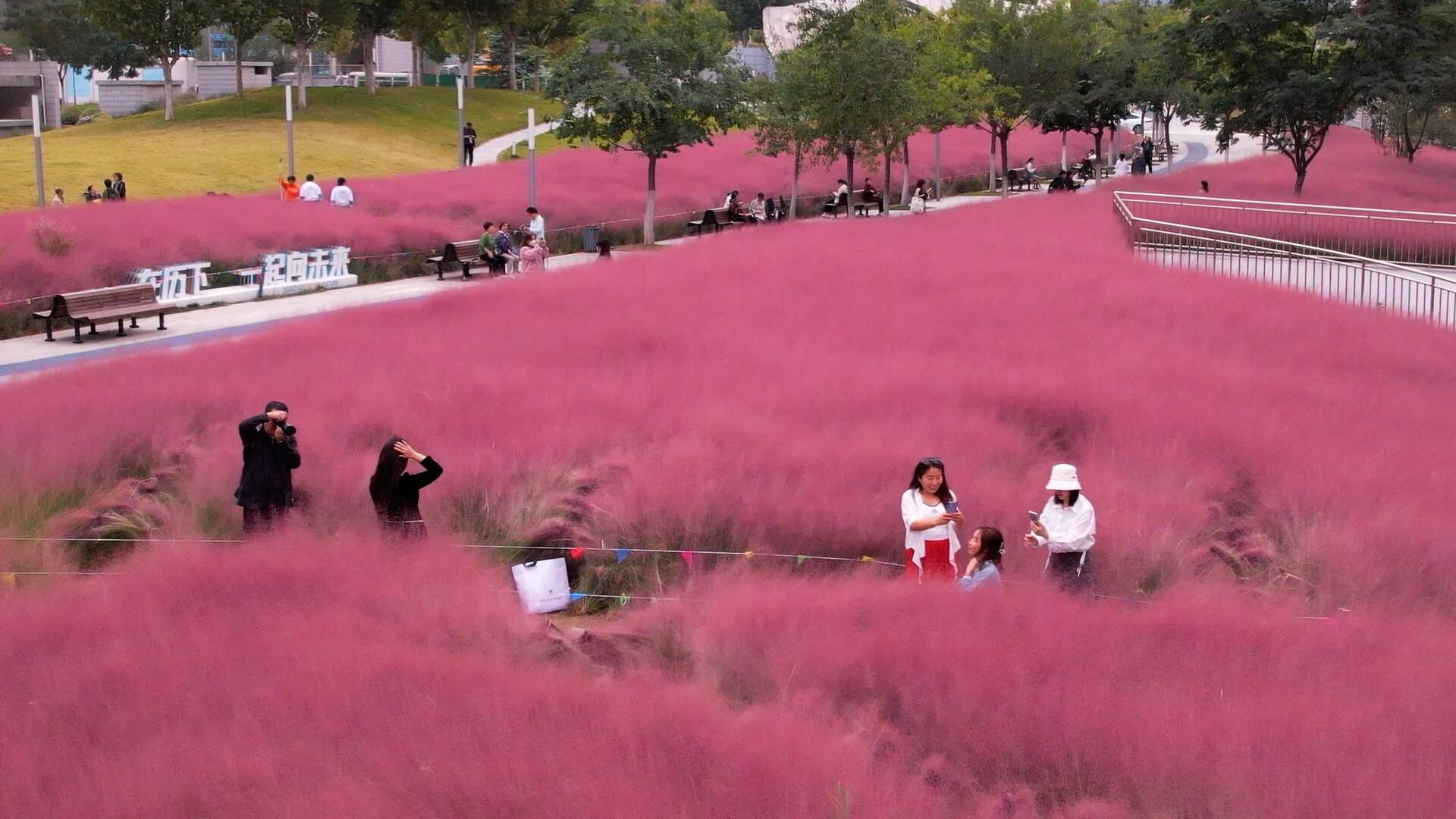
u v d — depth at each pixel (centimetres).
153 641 836
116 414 1413
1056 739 724
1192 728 723
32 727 720
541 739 693
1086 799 696
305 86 6769
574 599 1093
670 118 3600
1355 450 1344
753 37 9000
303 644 817
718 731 718
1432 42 3894
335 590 936
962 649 826
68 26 11181
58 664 801
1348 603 1052
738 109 3684
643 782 655
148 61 9606
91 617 883
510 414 1405
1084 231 3167
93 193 3797
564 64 3575
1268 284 2370
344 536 1069
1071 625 873
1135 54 5531
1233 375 1627
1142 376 1585
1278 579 1110
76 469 1293
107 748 702
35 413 1423
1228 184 4581
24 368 1934
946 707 764
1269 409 1473
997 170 6238
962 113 5116
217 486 1245
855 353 1714
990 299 2080
